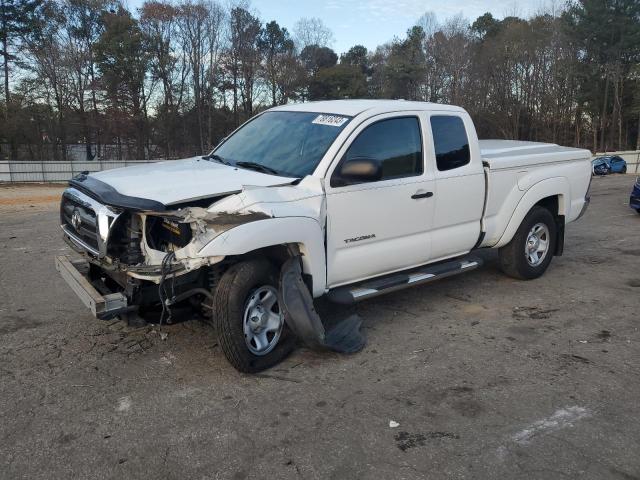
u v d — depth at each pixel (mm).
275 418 3646
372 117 4914
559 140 66250
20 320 5312
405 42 69062
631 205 12070
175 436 3434
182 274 3984
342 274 4746
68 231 4895
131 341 4832
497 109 65750
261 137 5309
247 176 4551
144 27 56188
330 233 4566
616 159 38969
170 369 4324
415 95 67375
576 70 62500
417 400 3904
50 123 51406
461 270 5734
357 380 4195
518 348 4824
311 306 4297
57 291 6230
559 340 5008
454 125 5664
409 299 6105
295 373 4289
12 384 4059
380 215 4895
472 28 78812
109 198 4004
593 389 4086
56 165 30406
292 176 4578
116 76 52406
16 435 3428
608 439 3443
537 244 6793
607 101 63312
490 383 4172
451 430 3533
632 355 4691
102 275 4715
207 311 4551
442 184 5406
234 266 4105
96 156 54906
